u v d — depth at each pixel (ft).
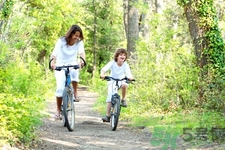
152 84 54.03
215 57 51.83
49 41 121.19
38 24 99.04
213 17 52.34
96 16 187.52
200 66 52.49
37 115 30.17
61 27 123.54
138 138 33.47
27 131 26.68
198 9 52.26
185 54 53.88
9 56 44.91
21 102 26.17
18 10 71.05
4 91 29.68
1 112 24.26
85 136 33.42
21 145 24.32
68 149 26.94
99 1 186.50
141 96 53.62
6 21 56.59
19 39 69.00
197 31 52.60
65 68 35.35
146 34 96.84
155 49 57.82
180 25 72.49
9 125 24.21
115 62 39.83
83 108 70.54
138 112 50.88
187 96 49.78
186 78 50.70
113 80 39.93
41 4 99.14
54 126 38.11
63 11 115.44
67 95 34.91
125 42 168.86
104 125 42.01
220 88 44.80
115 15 191.83
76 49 35.50
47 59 140.15
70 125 35.47
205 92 46.60
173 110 49.49
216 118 36.29
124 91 39.96
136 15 95.30
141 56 59.21
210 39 52.03
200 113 43.32
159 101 52.34
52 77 129.70
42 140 28.17
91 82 174.81
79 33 34.68
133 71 60.23
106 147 29.09
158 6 94.27
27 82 37.81
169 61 54.54
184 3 53.16
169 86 52.44
